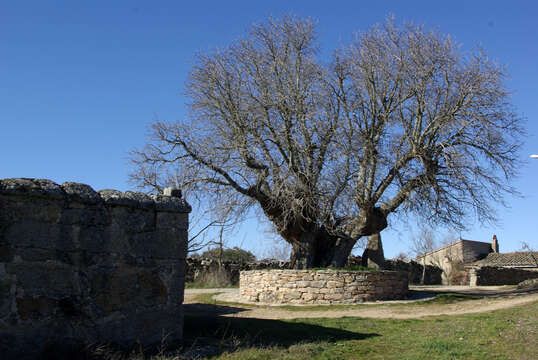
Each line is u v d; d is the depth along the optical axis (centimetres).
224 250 3225
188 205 785
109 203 697
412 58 1848
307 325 1062
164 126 1916
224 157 1806
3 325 586
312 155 1859
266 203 1855
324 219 1852
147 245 733
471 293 1919
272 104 1831
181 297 761
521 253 4069
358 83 1958
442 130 1808
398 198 1912
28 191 617
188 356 693
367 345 876
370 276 1658
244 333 892
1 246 595
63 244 648
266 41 1984
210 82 1891
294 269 1811
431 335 977
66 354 623
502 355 789
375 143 1881
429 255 4409
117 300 688
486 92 1802
